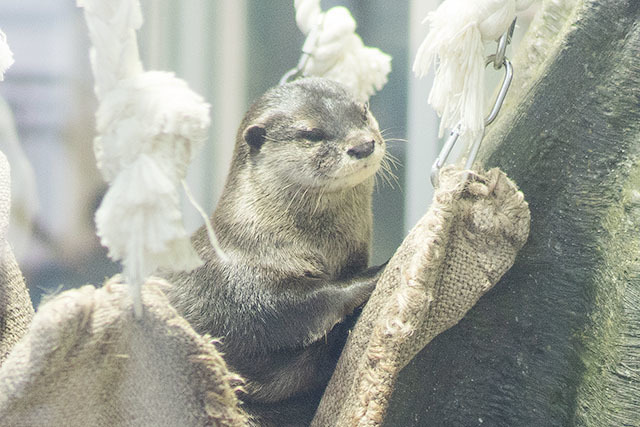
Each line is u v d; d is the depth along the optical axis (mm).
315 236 4492
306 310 4172
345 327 4270
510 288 3561
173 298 4219
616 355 3225
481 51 3219
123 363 2510
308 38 4754
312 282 4266
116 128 2320
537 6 4516
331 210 4539
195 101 2348
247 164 4559
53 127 2955
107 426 2561
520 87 3887
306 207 4457
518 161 3521
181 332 2553
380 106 6594
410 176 6484
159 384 2559
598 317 3379
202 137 2387
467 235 3244
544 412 3547
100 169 2391
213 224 4496
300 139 4469
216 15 4574
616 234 3322
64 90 2949
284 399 4250
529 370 3562
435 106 3375
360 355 3266
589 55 3389
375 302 3312
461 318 3428
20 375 2342
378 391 2926
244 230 4375
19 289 3281
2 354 3234
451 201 3092
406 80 6582
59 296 2459
